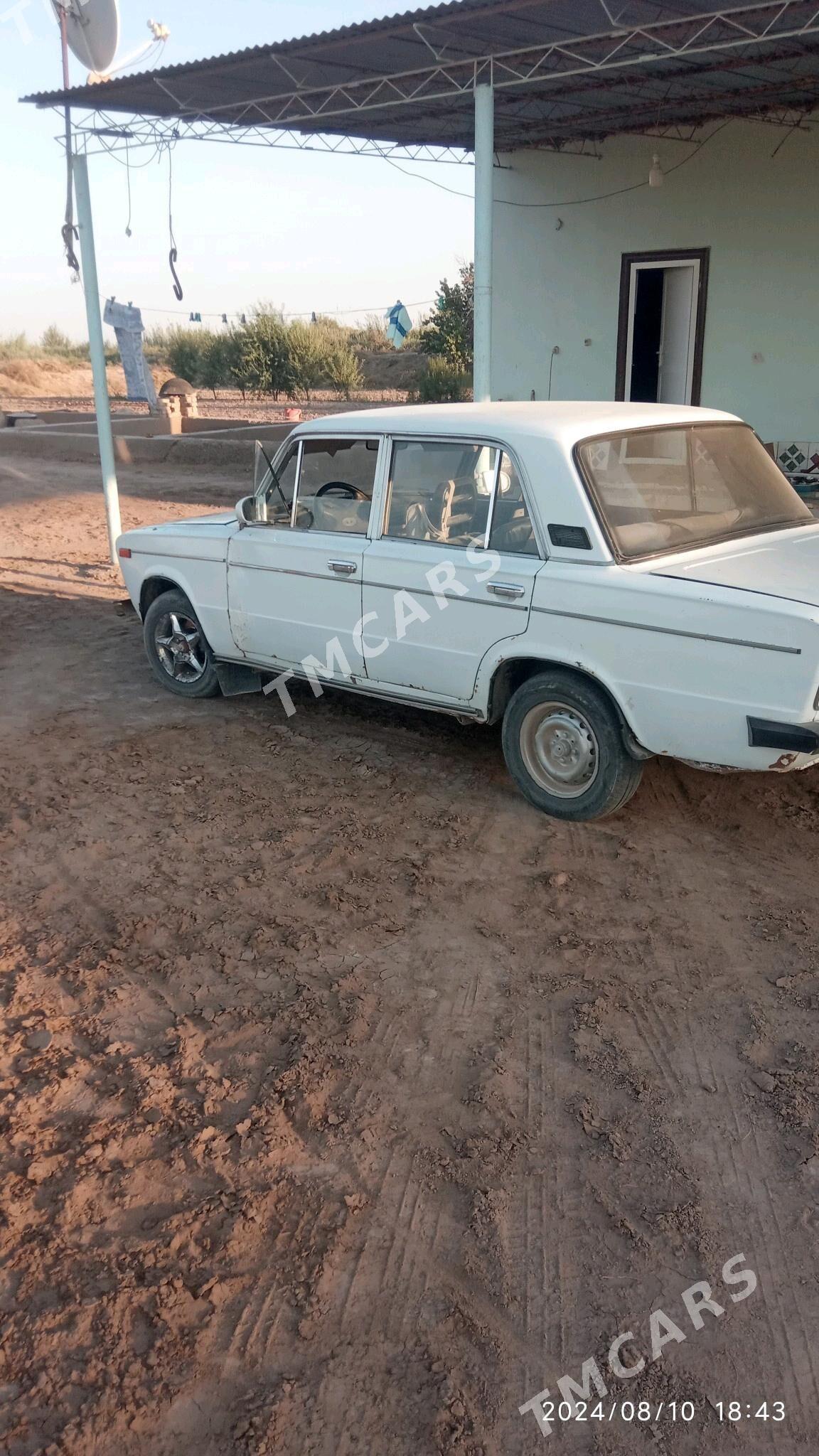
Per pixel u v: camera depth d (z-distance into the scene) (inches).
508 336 599.2
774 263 495.2
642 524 188.2
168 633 279.6
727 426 217.2
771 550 192.5
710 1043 140.6
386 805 212.8
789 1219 113.5
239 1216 114.4
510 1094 132.1
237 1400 95.1
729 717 168.6
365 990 152.9
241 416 1223.5
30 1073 136.9
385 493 216.7
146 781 226.7
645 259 535.8
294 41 317.1
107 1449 91.0
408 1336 101.3
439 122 500.1
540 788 204.5
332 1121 128.1
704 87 424.8
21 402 1467.8
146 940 165.9
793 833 198.5
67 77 391.2
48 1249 110.6
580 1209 115.2
